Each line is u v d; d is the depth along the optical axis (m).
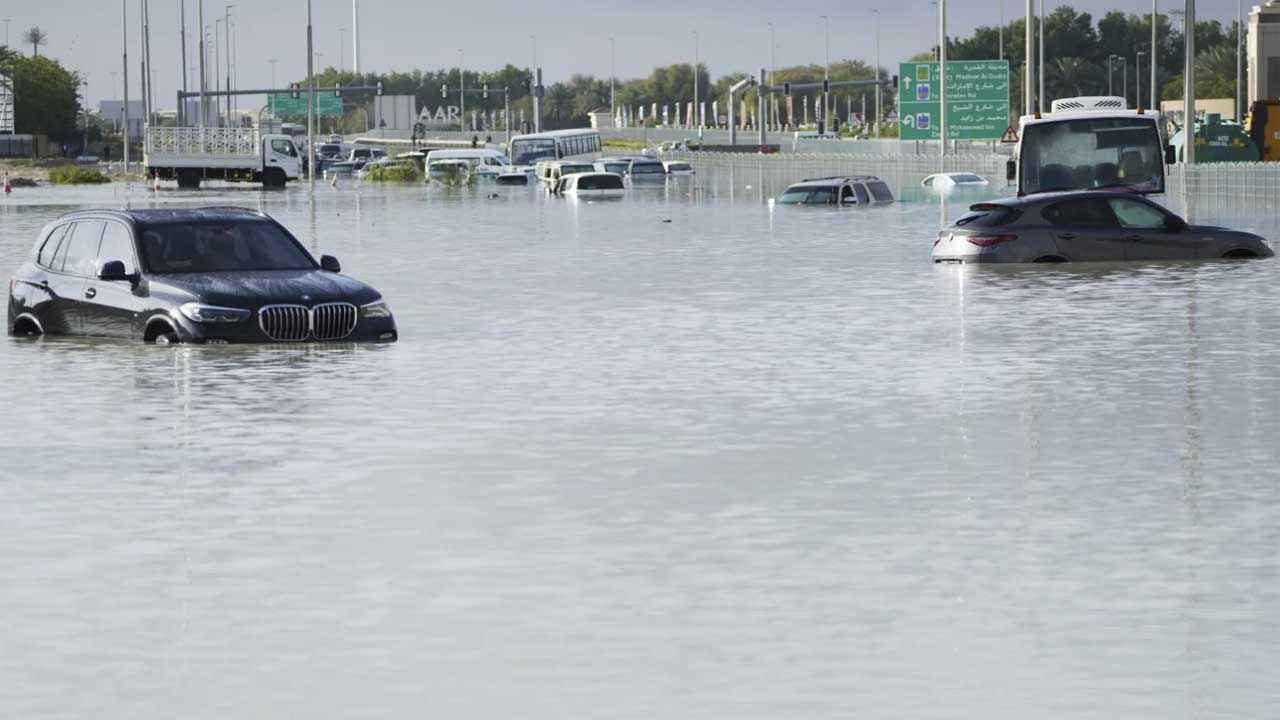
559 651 16.00
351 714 14.23
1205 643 16.03
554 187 174.12
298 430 29.08
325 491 23.75
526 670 15.41
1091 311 47.69
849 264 66.81
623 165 196.50
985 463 25.44
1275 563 19.11
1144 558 19.41
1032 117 83.38
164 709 14.39
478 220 107.25
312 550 20.19
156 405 32.09
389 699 14.62
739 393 33.03
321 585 18.55
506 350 40.53
